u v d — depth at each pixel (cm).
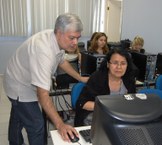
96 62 240
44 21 498
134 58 278
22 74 159
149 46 398
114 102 79
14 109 174
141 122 74
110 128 75
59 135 123
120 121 74
